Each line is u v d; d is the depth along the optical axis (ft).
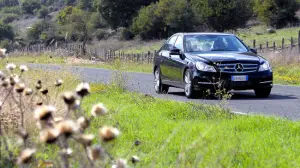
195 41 65.26
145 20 407.23
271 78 60.54
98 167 14.02
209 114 41.01
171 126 34.94
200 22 383.86
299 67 111.86
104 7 470.39
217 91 48.60
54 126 11.25
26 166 15.94
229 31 341.82
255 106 52.37
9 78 19.19
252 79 59.21
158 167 23.26
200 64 59.36
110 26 481.87
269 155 26.12
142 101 50.70
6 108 25.99
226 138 29.35
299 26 350.64
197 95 60.64
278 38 265.54
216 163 21.50
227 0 333.62
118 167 12.56
